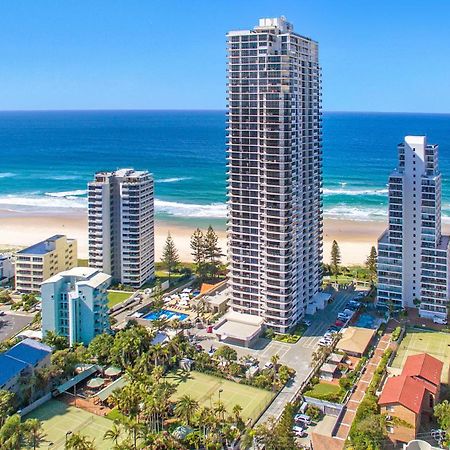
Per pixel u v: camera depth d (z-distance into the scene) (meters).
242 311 182.88
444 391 137.25
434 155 179.50
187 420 122.94
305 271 188.12
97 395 137.62
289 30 178.38
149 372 144.62
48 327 166.25
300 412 130.50
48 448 117.94
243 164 174.75
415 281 186.75
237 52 170.75
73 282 168.00
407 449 101.44
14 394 129.12
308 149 185.50
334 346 161.12
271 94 166.62
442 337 170.50
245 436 118.25
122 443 112.31
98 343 155.12
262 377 144.50
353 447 113.94
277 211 170.50
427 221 180.25
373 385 137.88
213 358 154.25
